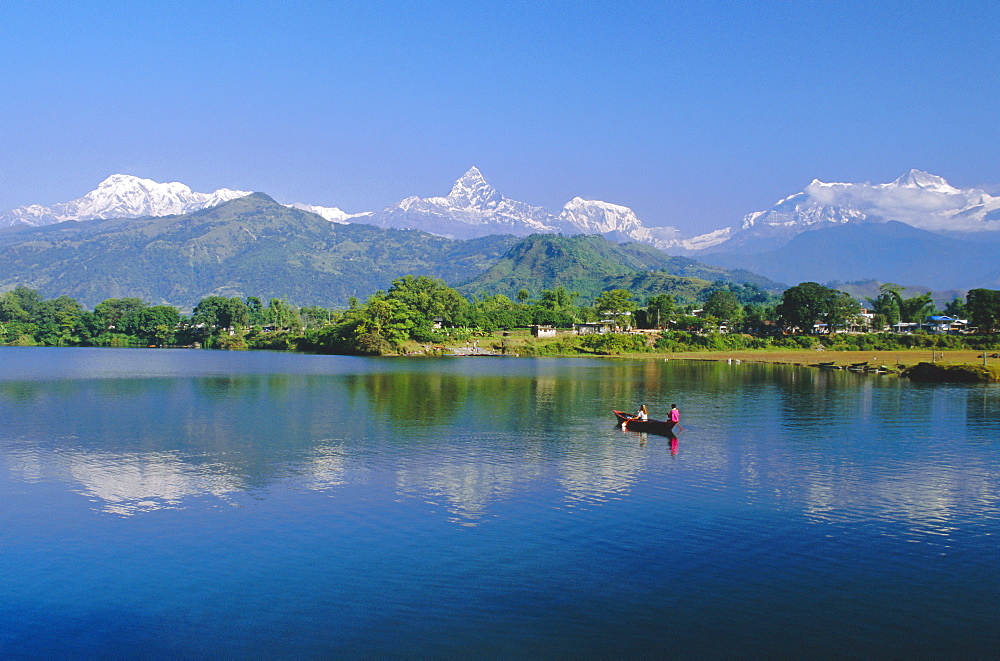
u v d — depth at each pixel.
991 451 66.56
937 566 37.47
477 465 59.66
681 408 98.62
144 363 199.38
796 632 30.44
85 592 34.25
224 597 33.66
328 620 31.44
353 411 92.75
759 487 52.78
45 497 49.72
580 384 135.25
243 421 83.75
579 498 49.56
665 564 37.50
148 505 47.84
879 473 57.38
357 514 45.75
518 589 34.41
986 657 28.62
